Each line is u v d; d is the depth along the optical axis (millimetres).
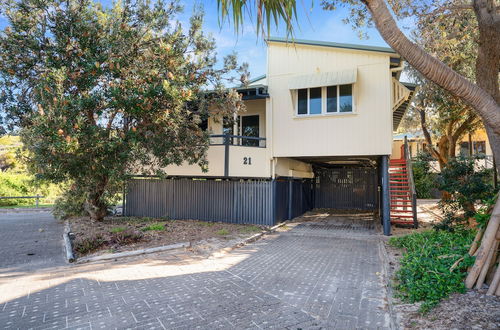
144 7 10320
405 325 4047
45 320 4312
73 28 9023
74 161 8781
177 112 9578
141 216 15133
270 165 13117
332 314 4543
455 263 5363
